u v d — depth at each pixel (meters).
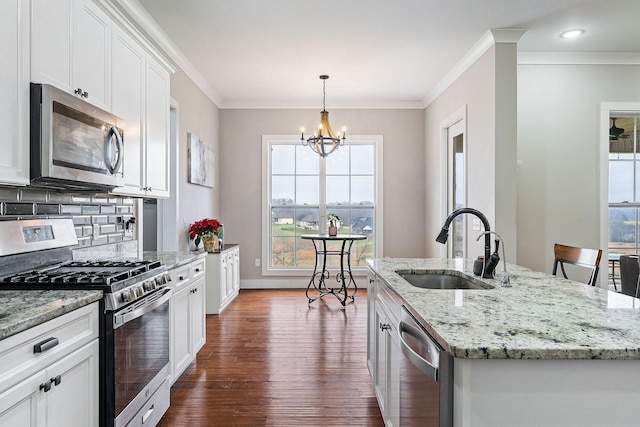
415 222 5.91
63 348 1.38
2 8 1.47
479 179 3.85
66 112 1.74
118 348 1.68
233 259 5.20
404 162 5.91
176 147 3.99
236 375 2.88
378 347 2.33
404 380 1.52
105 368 1.63
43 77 1.69
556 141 3.97
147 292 1.96
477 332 1.12
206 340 3.62
